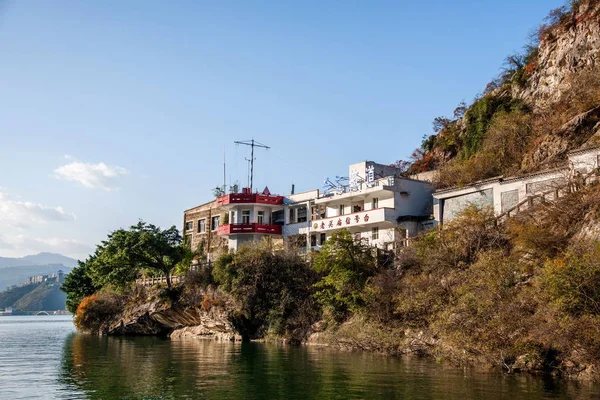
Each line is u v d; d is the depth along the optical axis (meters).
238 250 62.25
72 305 87.88
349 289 47.97
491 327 32.31
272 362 37.28
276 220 77.00
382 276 46.47
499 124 61.94
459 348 34.62
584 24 60.81
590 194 36.94
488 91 75.12
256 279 57.88
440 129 81.56
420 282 42.84
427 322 40.84
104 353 45.41
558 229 37.16
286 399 24.30
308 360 38.06
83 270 88.62
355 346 44.88
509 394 24.44
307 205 70.94
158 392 26.38
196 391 26.48
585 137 48.69
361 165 67.94
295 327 53.75
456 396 24.17
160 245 69.56
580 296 28.64
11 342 61.12
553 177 43.97
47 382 29.78
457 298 37.41
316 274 56.09
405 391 25.56
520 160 56.78
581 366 28.50
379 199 62.28
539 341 30.06
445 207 53.69
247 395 25.33
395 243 52.94
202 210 87.50
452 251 43.69
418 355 39.44
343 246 49.91
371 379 29.14
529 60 70.75
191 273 66.38
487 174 58.38
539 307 31.16
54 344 57.28
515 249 38.81
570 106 55.50
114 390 27.06
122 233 71.25
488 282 34.69
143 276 80.81
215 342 56.28
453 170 62.94
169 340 60.28
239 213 75.69
